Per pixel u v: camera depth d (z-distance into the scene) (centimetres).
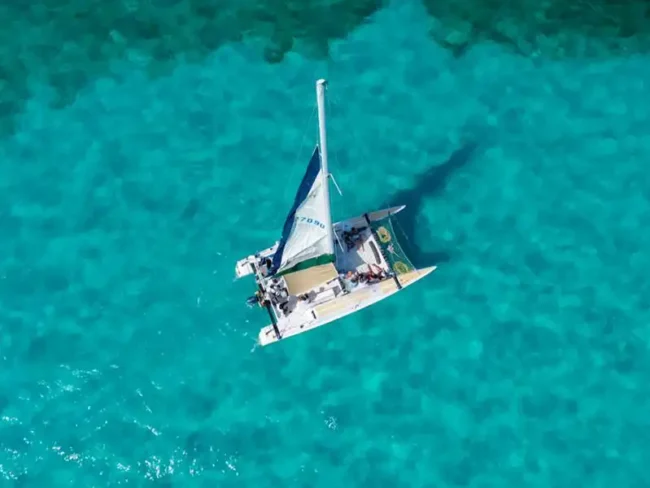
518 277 3123
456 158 3341
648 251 3167
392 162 3334
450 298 3086
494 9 3631
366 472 2836
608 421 2900
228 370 2991
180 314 3077
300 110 3450
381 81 3500
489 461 2847
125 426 2906
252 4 3656
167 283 3128
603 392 2942
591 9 3619
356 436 2892
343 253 3012
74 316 3077
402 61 3541
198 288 3117
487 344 3017
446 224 3212
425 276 3117
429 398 2942
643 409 2914
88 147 3381
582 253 3164
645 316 3056
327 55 3559
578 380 2961
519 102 3447
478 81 3494
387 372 2980
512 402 2933
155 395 2952
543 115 3419
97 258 3177
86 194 3294
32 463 2848
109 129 3419
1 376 2977
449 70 3519
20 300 3102
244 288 3105
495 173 3309
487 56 3541
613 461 2839
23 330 3052
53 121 3431
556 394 2942
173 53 3562
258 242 3200
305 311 2934
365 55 3556
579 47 3550
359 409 2928
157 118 3441
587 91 3462
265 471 2841
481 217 3228
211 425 2908
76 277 3144
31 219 3244
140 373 2984
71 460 2855
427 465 2845
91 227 3231
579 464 2838
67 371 2984
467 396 2944
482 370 2980
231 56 3559
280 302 2933
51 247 3195
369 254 3020
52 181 3319
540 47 3550
